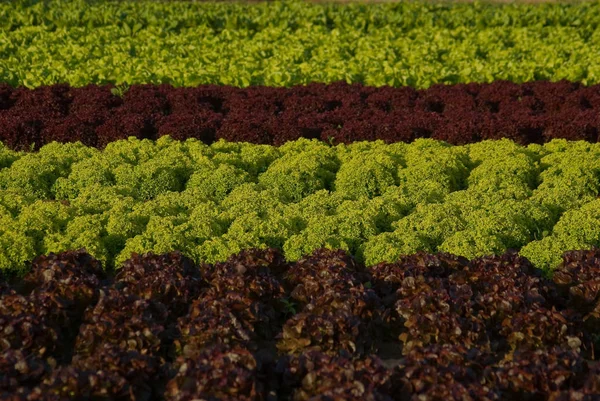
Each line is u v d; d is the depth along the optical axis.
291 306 10.75
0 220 12.52
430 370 8.67
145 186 14.72
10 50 25.48
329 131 17.64
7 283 10.91
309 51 25.59
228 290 10.52
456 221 12.79
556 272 11.23
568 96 20.11
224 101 20.23
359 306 10.15
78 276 10.84
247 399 8.27
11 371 8.82
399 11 30.59
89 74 22.08
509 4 31.77
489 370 8.97
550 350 9.30
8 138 17.23
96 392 8.54
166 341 9.84
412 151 16.09
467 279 10.99
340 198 13.93
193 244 12.26
